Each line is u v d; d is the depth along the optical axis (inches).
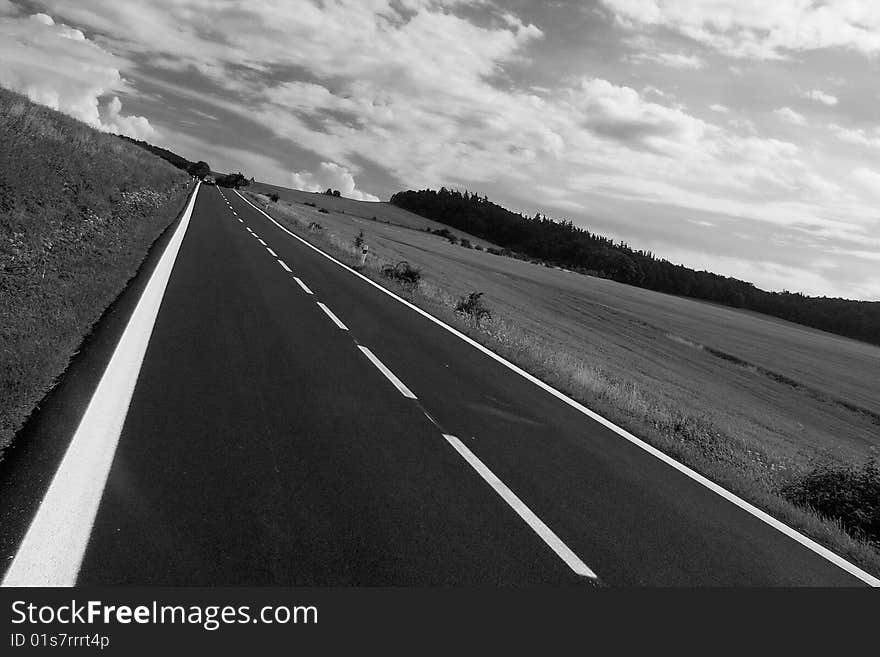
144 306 391.2
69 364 262.7
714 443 489.1
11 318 279.6
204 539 154.8
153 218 861.8
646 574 178.1
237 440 217.3
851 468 324.8
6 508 153.9
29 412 208.5
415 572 157.1
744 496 268.1
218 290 497.4
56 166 642.8
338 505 183.5
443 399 316.8
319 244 1173.7
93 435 200.5
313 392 287.3
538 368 438.6
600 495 230.2
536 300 2260.1
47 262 394.9
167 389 255.0
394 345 425.4
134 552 145.6
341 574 150.9
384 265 1026.7
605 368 1045.8
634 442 310.7
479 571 162.9
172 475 183.9
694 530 215.5
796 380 1787.6
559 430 303.6
